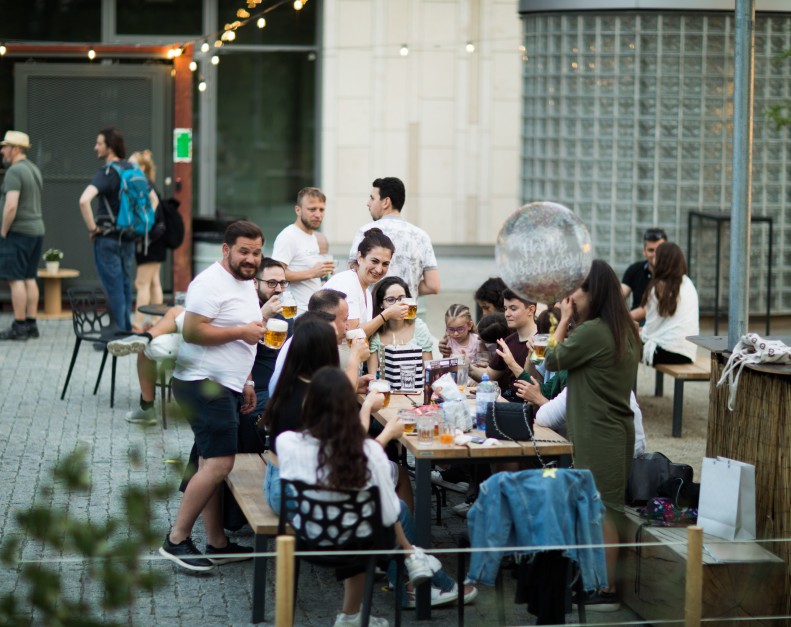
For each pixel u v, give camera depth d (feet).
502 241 27.99
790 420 27.53
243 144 80.69
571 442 28.73
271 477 27.61
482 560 24.88
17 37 76.13
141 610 27.78
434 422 28.07
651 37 61.87
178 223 59.77
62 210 67.36
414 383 33.30
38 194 58.85
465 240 81.92
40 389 49.37
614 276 28.68
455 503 36.50
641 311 47.57
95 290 48.37
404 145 80.84
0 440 41.60
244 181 81.15
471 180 81.30
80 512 33.81
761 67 62.23
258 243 29.68
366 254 34.96
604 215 63.62
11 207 57.52
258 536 26.94
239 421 33.09
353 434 24.36
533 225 27.66
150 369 16.74
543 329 35.99
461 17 79.61
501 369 35.35
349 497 24.48
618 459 28.53
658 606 27.17
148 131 67.00
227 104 80.12
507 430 28.12
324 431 24.34
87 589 28.55
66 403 47.16
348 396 24.48
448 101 80.43
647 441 44.29
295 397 26.61
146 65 66.59
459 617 26.53
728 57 62.13
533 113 65.46
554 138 64.49
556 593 25.21
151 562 30.73
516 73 80.43
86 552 15.78
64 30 76.69
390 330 35.24
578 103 63.36
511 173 81.46
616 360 28.30
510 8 79.82
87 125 66.80
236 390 29.96
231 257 29.58
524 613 28.14
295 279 40.98
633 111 62.59
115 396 48.60
